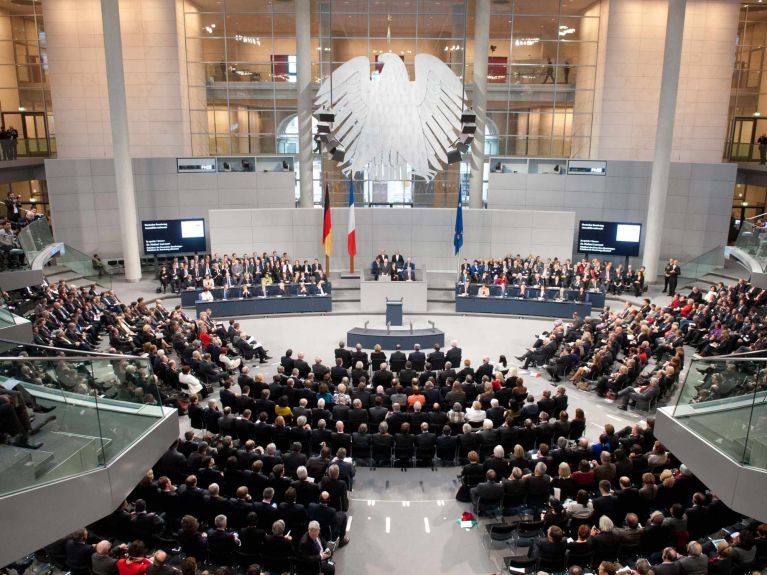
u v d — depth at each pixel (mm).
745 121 33094
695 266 25984
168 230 27688
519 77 30734
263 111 30906
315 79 29812
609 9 29516
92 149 30484
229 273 24516
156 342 17734
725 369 9219
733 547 8609
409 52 29500
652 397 15328
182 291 23500
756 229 22047
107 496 8531
